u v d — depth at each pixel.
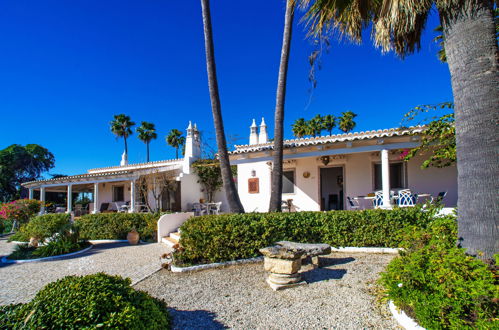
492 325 2.86
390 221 7.76
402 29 5.37
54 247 10.10
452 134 7.68
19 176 37.56
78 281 3.39
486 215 3.91
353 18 5.76
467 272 3.33
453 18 4.41
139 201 17.92
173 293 5.50
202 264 7.21
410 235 4.91
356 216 7.97
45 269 8.09
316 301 4.73
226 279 6.17
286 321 4.10
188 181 17.53
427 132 8.29
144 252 9.70
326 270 6.31
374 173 12.52
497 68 4.12
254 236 7.58
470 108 4.17
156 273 7.02
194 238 7.54
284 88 9.43
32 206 15.40
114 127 37.00
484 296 3.02
